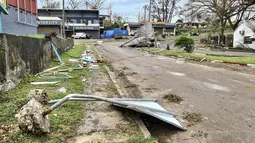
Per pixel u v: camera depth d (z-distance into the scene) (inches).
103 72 343.9
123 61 515.8
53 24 1601.9
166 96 222.1
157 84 276.4
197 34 2246.6
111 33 1987.0
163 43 1389.0
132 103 163.2
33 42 273.6
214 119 164.2
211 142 131.1
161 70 387.2
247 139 134.1
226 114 173.8
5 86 183.9
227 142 130.8
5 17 491.2
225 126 152.4
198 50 1051.3
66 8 2005.4
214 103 200.4
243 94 230.2
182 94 230.1
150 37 1109.7
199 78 315.3
